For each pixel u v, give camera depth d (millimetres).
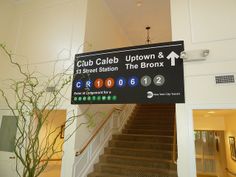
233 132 5234
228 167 5816
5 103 4723
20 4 5398
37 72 4586
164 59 3215
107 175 4219
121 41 6488
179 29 3369
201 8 3326
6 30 5125
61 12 4746
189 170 2797
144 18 5953
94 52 3773
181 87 3037
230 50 3004
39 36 4859
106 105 5395
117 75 3465
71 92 3826
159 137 5105
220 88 2926
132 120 6582
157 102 3100
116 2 5223
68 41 4414
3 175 4297
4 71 4938
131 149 4852
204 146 6312
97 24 4863
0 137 4562
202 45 3160
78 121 3979
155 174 4035
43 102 4176
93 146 4652
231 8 3152
